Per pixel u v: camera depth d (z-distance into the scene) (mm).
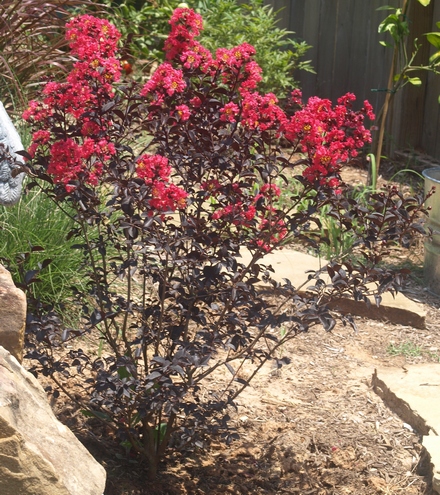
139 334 2730
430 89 6891
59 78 6121
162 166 2289
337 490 2926
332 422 3342
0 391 1680
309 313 2613
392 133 7125
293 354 3941
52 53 6012
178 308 2736
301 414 3396
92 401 2770
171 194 2270
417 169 6820
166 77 2512
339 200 2621
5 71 5602
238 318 2742
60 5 6023
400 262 5137
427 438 3084
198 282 2594
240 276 2699
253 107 2580
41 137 2537
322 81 7961
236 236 2777
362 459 3094
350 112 2678
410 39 6754
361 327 4285
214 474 2990
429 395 3438
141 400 2666
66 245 3920
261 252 2756
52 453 1728
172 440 3131
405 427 3303
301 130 2518
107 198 4320
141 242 2434
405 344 4098
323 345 4062
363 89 7492
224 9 7672
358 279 2930
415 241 5383
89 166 2520
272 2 8398
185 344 2609
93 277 2812
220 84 4617
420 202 2779
